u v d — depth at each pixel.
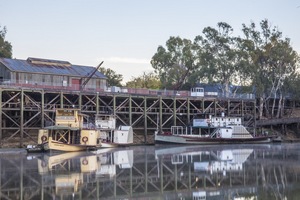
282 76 120.44
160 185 32.47
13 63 81.06
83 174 37.75
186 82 122.75
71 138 66.00
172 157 54.06
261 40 120.25
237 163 46.62
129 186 31.94
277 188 31.16
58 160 50.12
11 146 69.69
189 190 30.70
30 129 72.81
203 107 92.19
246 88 110.56
